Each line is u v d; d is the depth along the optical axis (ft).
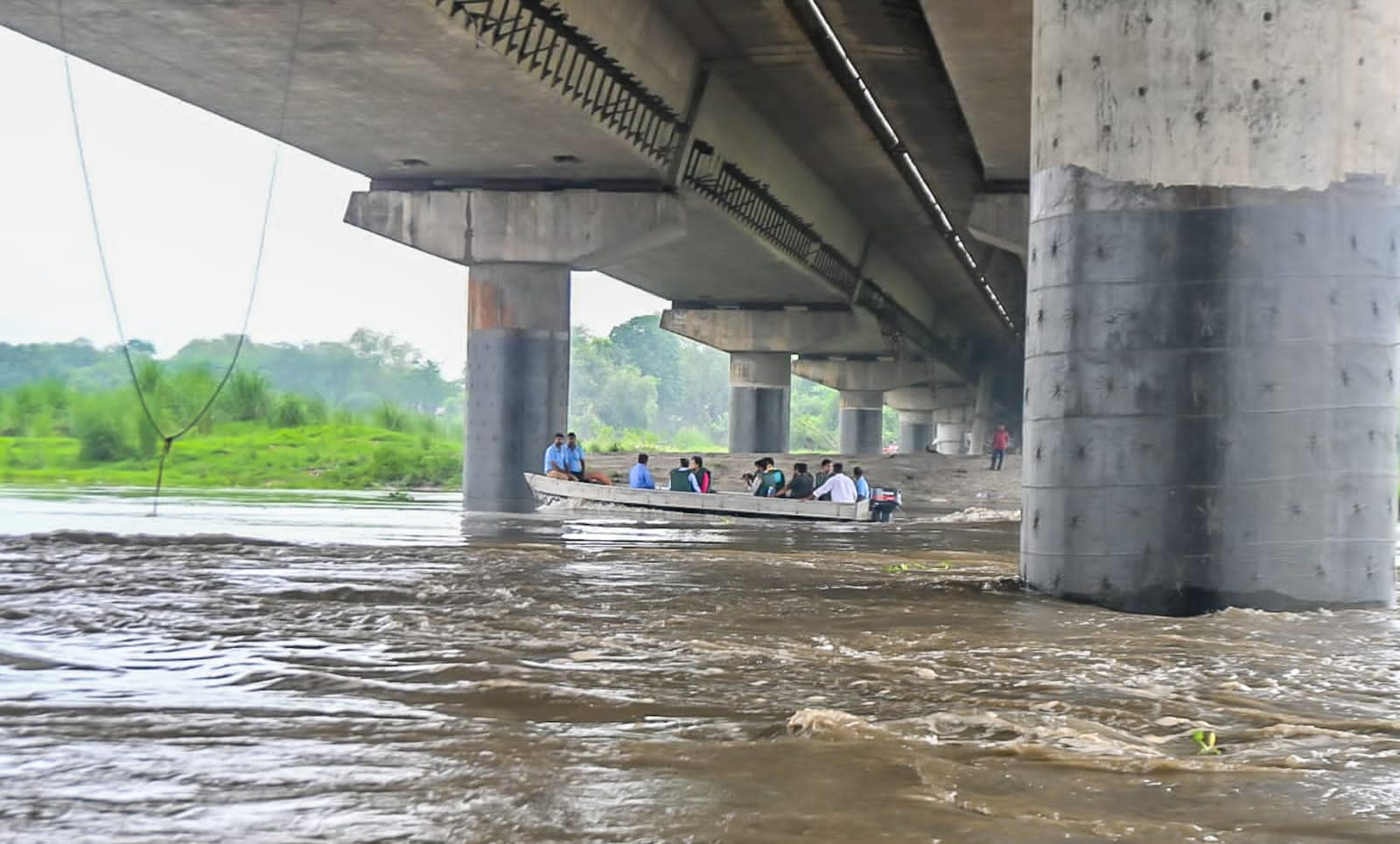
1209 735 24.27
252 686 28.22
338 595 44.91
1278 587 47.39
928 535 97.96
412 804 19.30
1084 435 49.32
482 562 59.72
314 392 347.36
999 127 126.31
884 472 190.39
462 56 97.96
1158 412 48.11
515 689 28.09
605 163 131.85
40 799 19.22
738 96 140.26
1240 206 47.29
